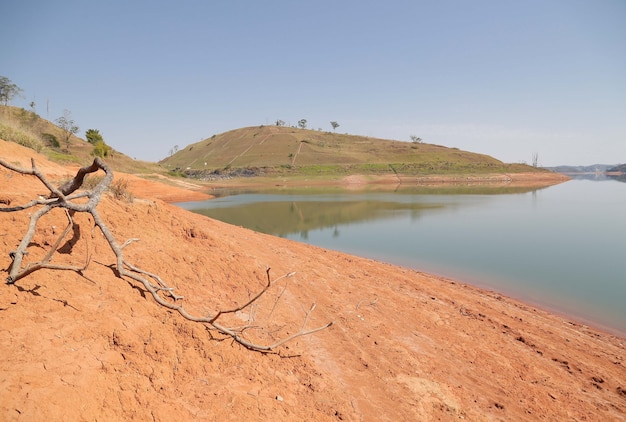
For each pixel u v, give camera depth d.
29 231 2.99
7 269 2.91
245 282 5.56
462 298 8.77
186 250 5.29
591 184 88.25
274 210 31.88
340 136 155.00
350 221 25.42
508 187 73.25
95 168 3.97
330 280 7.75
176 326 3.36
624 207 35.34
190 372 3.02
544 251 16.53
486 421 3.98
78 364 2.40
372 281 8.63
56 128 68.81
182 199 41.16
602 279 12.25
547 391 4.86
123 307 3.20
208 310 4.16
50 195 4.02
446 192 57.28
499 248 16.98
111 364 2.57
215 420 2.63
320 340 4.87
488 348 5.87
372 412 3.63
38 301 2.78
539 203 39.22
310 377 3.84
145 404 2.45
